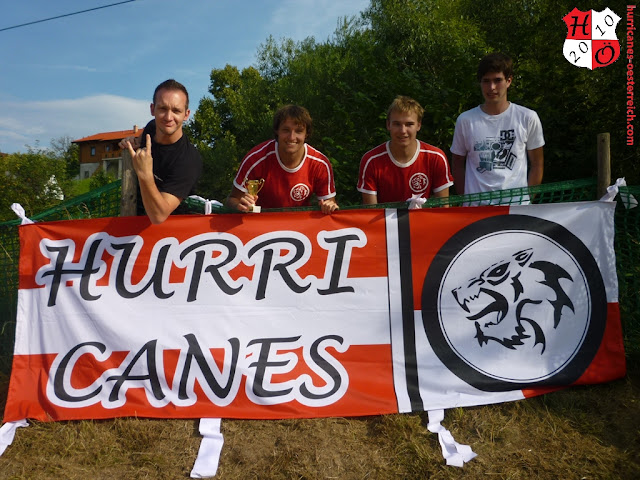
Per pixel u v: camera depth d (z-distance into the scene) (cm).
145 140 377
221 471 304
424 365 355
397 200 422
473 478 294
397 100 395
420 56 1207
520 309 365
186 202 400
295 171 409
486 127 417
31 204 1444
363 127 821
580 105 729
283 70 2114
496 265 367
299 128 387
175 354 352
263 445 321
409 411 341
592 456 308
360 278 364
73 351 353
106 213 433
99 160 5509
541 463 304
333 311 360
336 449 316
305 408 344
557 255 370
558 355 362
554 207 372
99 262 362
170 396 347
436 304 362
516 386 354
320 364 353
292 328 358
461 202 389
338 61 1359
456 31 1205
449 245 367
